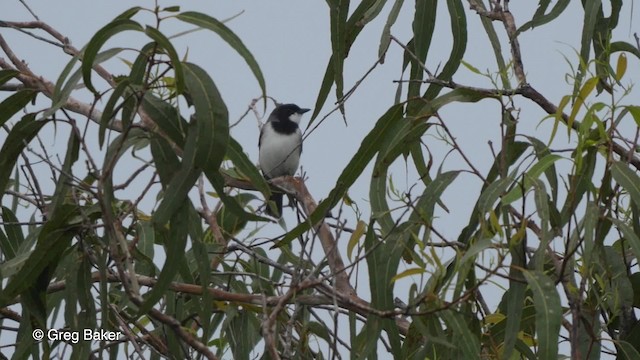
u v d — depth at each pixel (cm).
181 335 601
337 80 741
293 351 802
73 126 618
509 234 621
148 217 830
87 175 763
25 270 677
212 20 592
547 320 554
